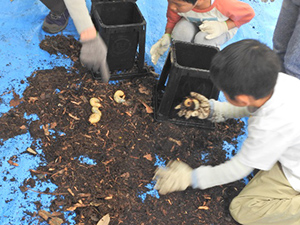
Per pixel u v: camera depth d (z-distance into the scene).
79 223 1.56
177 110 2.03
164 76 2.08
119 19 2.20
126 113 2.02
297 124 1.25
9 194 1.62
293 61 1.75
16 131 1.83
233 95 1.23
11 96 1.98
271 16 2.81
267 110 1.28
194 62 2.03
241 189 1.81
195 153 1.92
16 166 1.71
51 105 1.97
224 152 1.95
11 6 2.49
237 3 2.05
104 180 1.72
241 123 2.11
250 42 1.20
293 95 1.29
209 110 1.85
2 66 2.12
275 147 1.28
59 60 2.23
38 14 2.48
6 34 2.30
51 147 1.80
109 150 1.84
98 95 2.07
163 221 1.63
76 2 1.47
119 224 1.58
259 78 1.15
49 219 1.56
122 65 2.18
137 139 1.92
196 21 2.16
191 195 1.75
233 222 1.69
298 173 1.44
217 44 2.19
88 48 1.56
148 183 1.76
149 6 2.73
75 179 1.70
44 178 1.69
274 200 1.51
